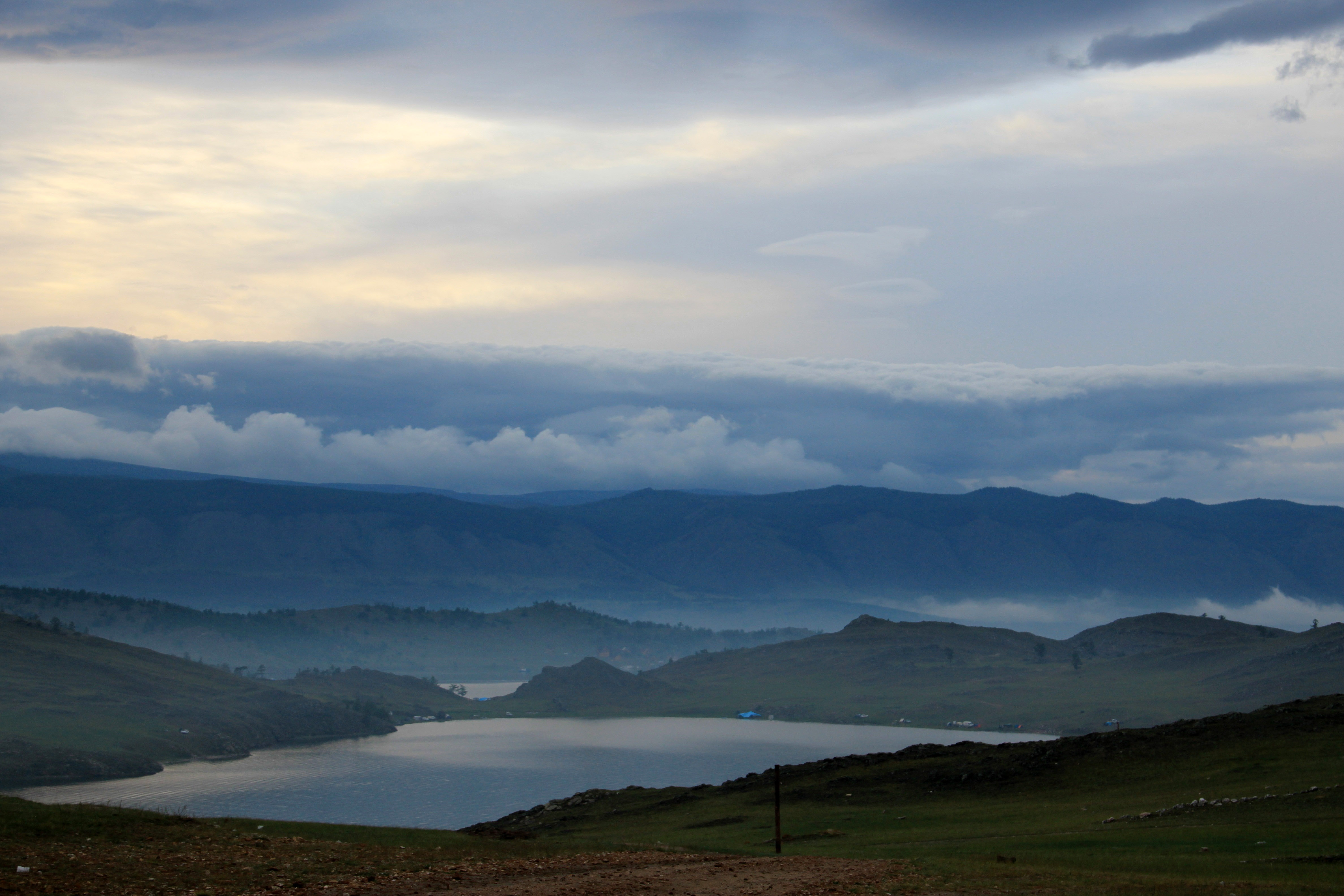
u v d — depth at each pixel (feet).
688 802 398.21
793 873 175.11
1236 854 189.57
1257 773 280.92
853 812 331.77
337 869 151.94
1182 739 336.70
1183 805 253.85
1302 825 210.79
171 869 142.82
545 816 424.05
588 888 146.20
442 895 136.67
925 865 190.29
